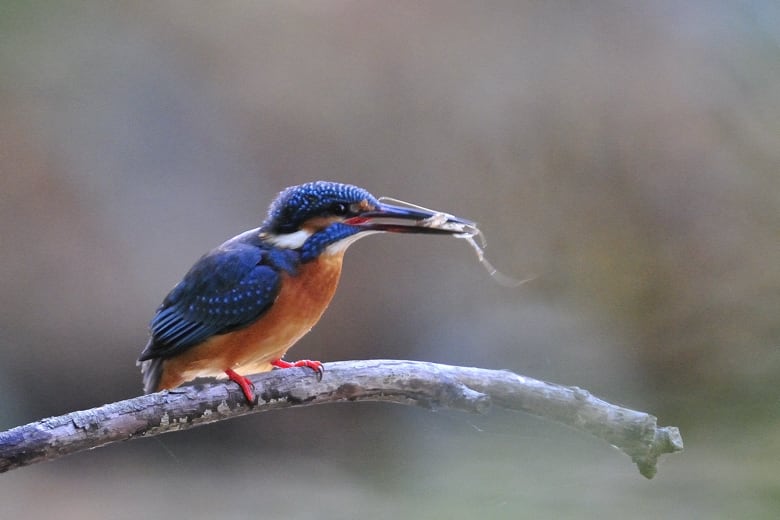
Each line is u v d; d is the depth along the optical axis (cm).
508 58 1553
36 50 1501
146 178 1477
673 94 1459
